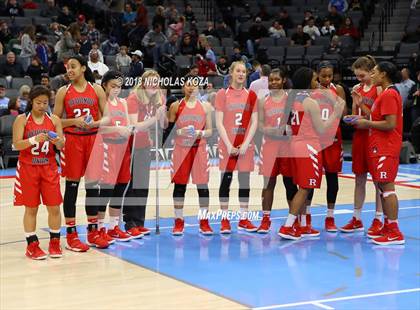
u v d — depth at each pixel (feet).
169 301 14.79
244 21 58.59
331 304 14.55
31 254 18.76
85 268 17.71
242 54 48.96
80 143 19.19
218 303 14.62
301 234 21.62
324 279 16.60
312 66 47.91
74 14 53.06
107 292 15.51
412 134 41.50
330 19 55.67
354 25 56.85
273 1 60.64
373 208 26.55
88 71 20.06
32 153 18.28
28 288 15.84
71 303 14.65
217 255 19.16
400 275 16.96
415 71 46.44
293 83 20.98
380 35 55.47
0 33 45.55
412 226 23.08
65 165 19.31
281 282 16.34
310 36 53.36
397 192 30.45
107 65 41.55
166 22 50.67
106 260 18.58
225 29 53.67
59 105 19.12
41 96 18.11
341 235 21.86
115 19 49.44
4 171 36.86
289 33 55.52
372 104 21.13
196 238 21.39
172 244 20.56
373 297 15.07
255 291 15.56
